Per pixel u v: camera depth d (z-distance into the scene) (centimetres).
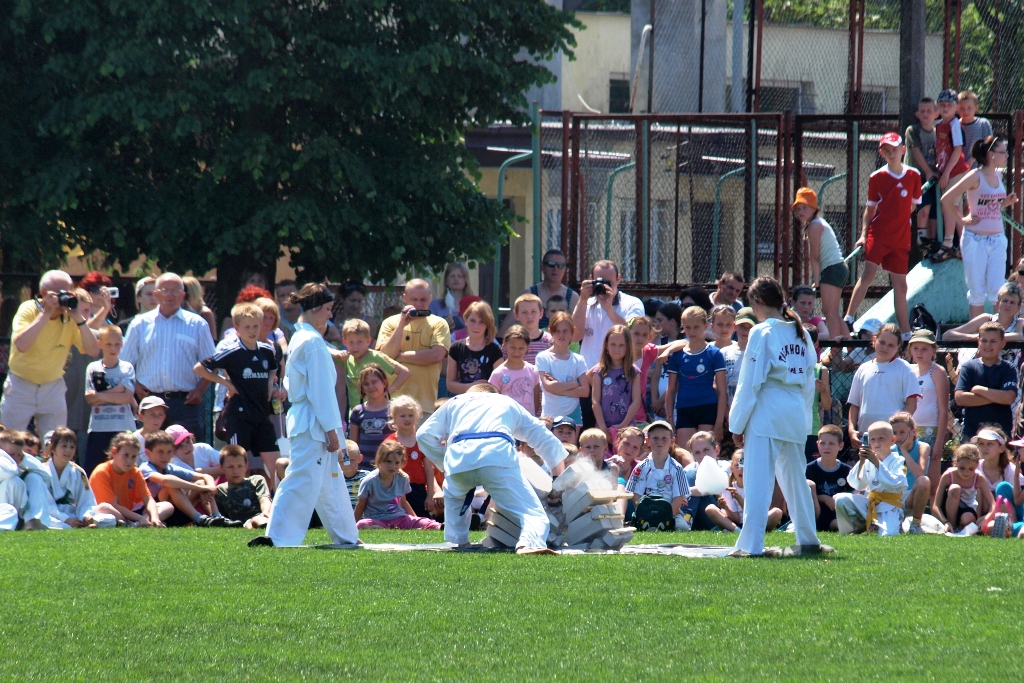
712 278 5981
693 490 3716
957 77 6219
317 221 5731
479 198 6297
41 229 5747
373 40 5812
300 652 1964
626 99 9588
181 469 3816
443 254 6247
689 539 3309
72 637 2050
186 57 5578
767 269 6000
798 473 2866
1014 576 2525
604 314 4575
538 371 4181
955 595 2331
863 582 2455
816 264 5031
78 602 2291
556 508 3061
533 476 3069
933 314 5434
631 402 4197
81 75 5628
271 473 3962
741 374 2834
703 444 3862
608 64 9538
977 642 1986
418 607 2244
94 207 5922
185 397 4106
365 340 4219
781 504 3791
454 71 5981
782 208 5616
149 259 5959
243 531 3434
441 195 6044
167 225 5694
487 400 3041
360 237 6041
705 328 4112
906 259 4922
